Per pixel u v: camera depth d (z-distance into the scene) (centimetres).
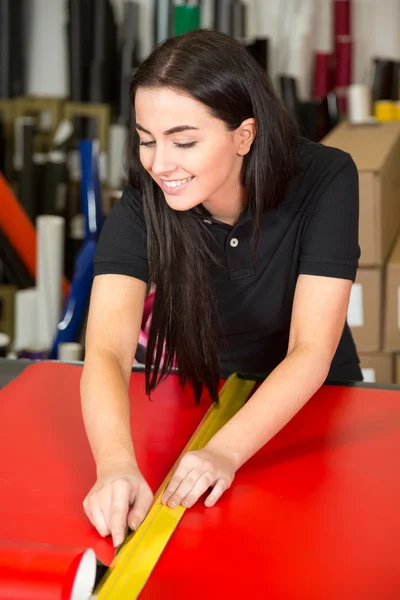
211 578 118
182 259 172
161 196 170
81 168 314
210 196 171
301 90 478
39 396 180
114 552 126
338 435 163
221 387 185
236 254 181
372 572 120
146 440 161
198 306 173
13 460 152
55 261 360
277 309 190
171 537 129
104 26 459
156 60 150
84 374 162
